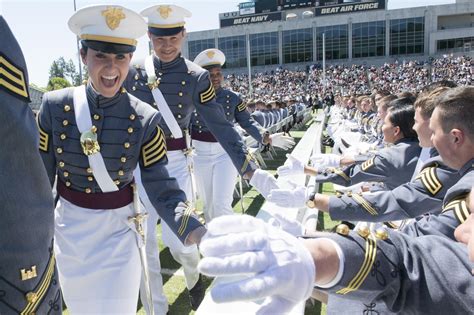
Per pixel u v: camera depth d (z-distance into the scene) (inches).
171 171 141.2
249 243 36.8
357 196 83.4
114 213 91.3
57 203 93.2
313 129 476.1
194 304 139.0
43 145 90.9
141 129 91.7
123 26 84.8
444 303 42.3
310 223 124.1
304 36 2378.2
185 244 84.8
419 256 45.2
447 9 2193.7
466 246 47.0
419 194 78.5
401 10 2234.3
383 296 43.7
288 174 119.3
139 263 94.7
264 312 36.2
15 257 46.0
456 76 1921.8
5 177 44.4
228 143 131.8
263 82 2305.6
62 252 89.9
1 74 43.8
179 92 136.9
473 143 64.4
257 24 2445.9
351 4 2374.5
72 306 90.8
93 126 87.7
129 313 92.8
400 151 111.2
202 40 2534.5
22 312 47.5
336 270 40.6
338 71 2237.9
